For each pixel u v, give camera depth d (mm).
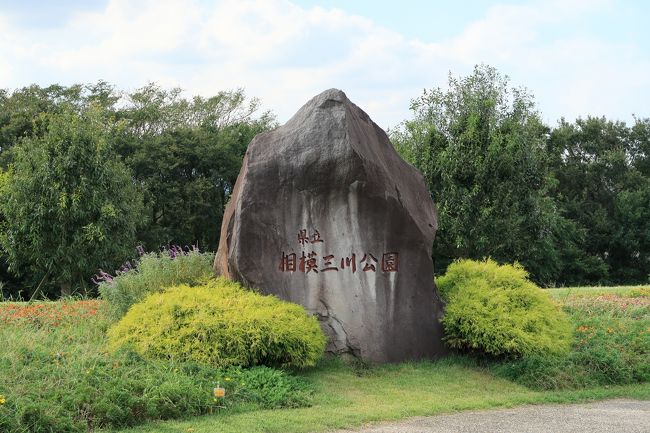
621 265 33656
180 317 8539
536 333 9680
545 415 7348
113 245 20719
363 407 7453
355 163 9430
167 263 10914
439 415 7234
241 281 9562
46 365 7277
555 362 9406
